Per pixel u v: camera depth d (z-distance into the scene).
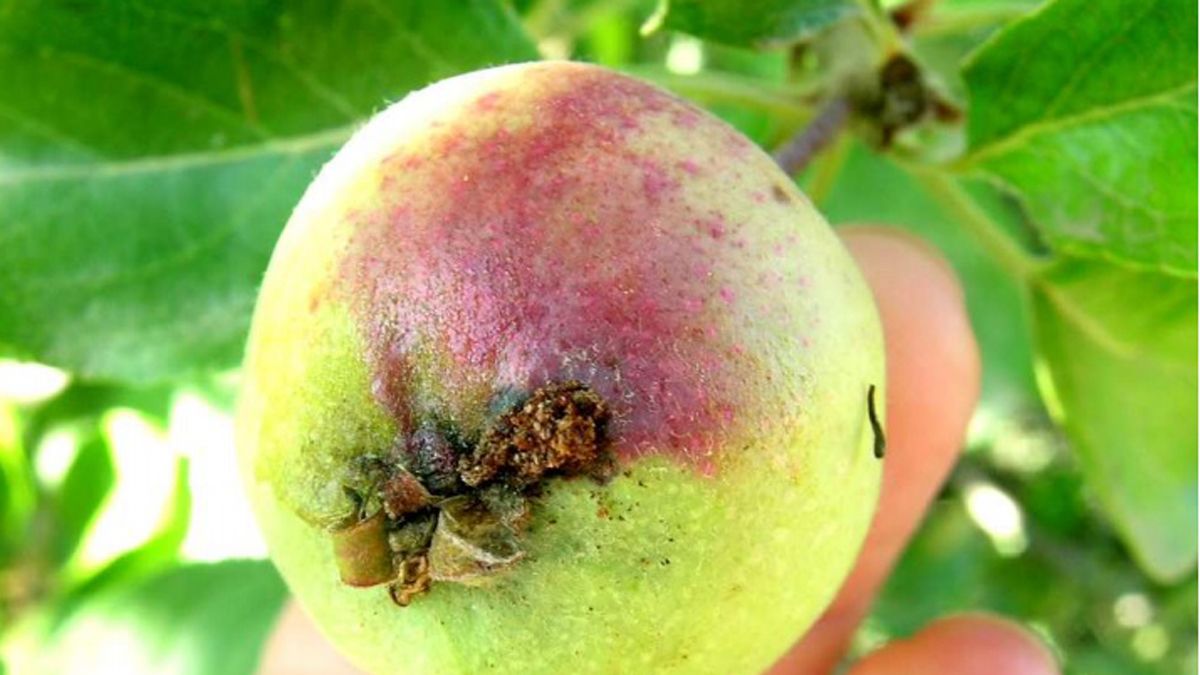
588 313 0.09
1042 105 0.12
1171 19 0.11
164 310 0.14
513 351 0.09
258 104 0.13
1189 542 0.15
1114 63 0.12
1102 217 0.12
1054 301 0.15
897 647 0.16
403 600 0.09
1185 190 0.12
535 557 0.09
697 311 0.09
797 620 0.10
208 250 0.14
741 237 0.10
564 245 0.09
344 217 0.10
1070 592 0.30
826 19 0.12
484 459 0.09
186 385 0.19
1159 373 0.14
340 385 0.10
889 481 0.16
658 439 0.09
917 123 0.13
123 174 0.13
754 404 0.09
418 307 0.09
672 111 0.10
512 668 0.10
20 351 0.13
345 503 0.09
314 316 0.10
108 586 0.20
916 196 0.21
